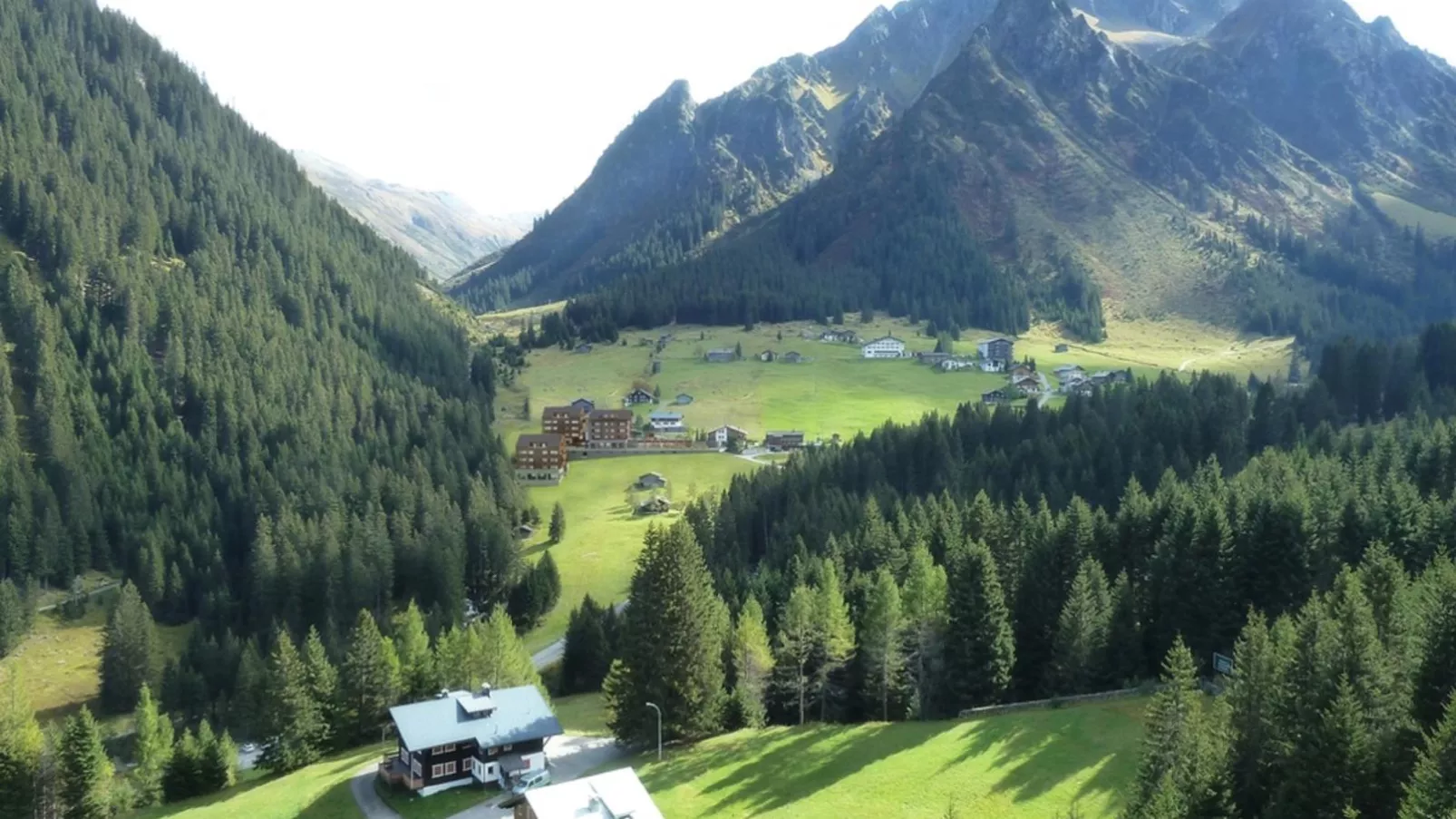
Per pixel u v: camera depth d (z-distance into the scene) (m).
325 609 156.00
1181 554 95.19
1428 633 61.38
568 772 84.81
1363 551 94.38
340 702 102.75
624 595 161.50
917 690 93.56
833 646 92.81
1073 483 153.62
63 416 193.75
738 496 175.25
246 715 126.69
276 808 81.75
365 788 83.62
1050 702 88.06
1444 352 193.00
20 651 151.50
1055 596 100.25
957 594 93.12
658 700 87.81
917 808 69.06
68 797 90.81
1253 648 63.38
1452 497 100.44
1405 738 57.59
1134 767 70.88
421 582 164.25
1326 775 55.34
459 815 77.00
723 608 102.75
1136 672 92.25
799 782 76.00
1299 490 98.38
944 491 150.88
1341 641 61.34
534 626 157.25
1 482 173.75
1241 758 62.06
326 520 169.62
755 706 91.50
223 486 194.75
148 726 100.94
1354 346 195.75
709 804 73.50
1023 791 69.94
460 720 84.06
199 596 168.38
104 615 163.75
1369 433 155.00
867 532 128.25
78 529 172.75
